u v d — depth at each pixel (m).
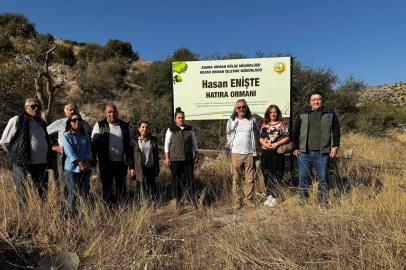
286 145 4.70
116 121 4.46
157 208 4.37
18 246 3.05
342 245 2.90
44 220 3.47
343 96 12.94
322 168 4.13
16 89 8.72
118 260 2.80
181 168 4.61
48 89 4.95
